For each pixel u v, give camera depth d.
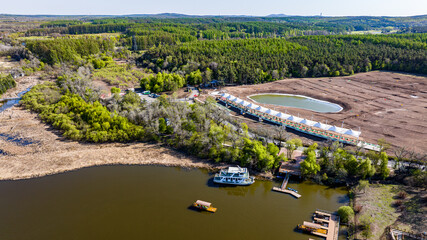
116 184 82.94
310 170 82.12
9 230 64.44
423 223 62.28
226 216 69.75
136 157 98.75
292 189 80.44
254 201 76.00
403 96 164.25
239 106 147.25
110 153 101.00
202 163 95.25
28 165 92.75
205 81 197.75
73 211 70.88
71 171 89.94
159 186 82.25
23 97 153.62
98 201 74.88
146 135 110.81
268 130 108.88
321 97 169.75
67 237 62.38
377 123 123.88
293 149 92.00
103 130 110.06
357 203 72.62
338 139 105.69
